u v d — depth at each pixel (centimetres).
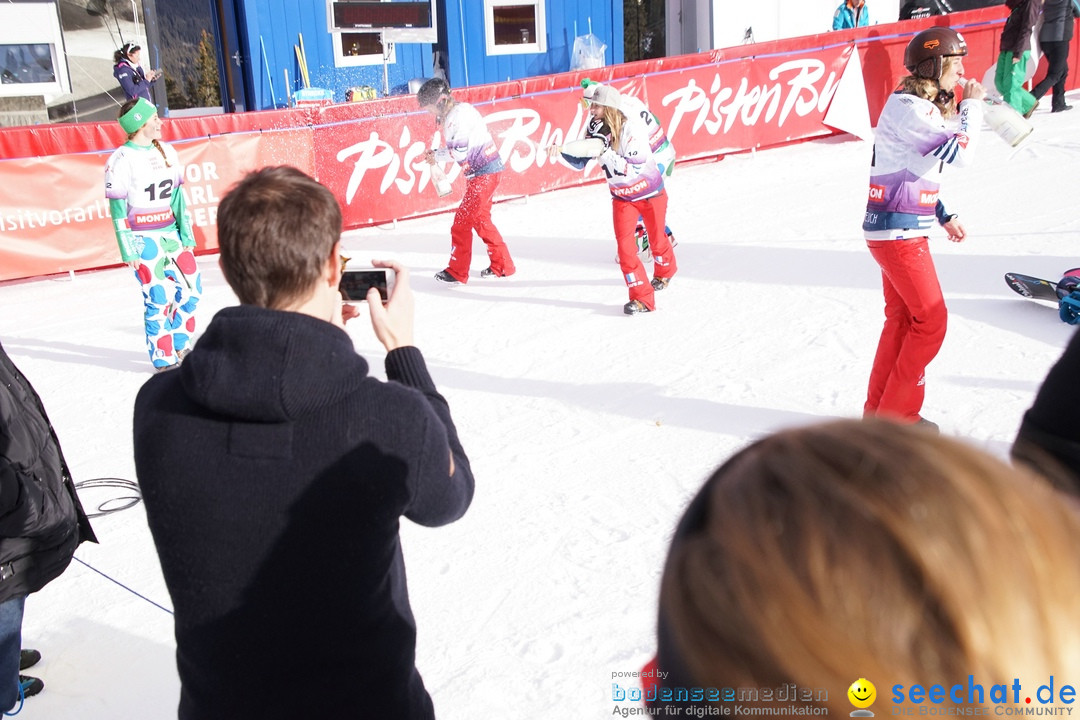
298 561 148
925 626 47
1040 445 145
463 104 726
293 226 156
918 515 50
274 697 152
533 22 1409
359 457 148
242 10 1241
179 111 1312
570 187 1095
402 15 1187
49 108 1163
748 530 54
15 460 240
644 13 1559
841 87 1200
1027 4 1094
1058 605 48
